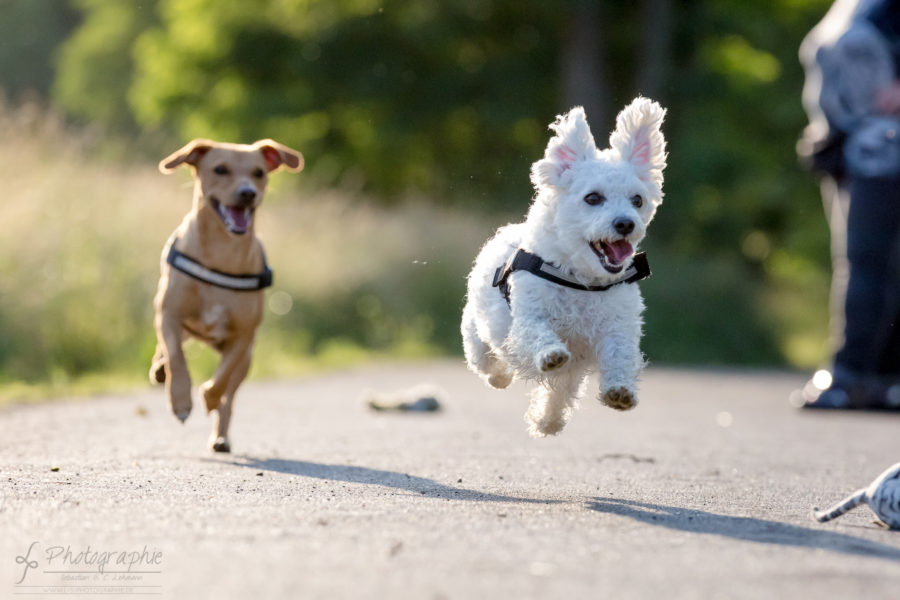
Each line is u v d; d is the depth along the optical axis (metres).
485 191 38.50
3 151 16.08
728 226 39.00
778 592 4.16
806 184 39.88
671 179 36.22
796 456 9.22
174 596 4.02
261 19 38.22
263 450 8.49
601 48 34.72
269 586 4.11
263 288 8.30
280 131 39.03
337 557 4.55
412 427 10.54
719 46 38.16
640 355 6.58
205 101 39.66
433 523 5.32
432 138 39.06
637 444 9.77
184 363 8.05
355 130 39.12
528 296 6.44
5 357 13.94
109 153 18.50
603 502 6.26
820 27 15.02
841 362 14.45
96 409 11.05
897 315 14.41
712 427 11.70
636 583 4.25
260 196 8.24
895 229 14.26
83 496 5.86
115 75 52.16
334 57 36.28
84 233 15.75
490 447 9.12
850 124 14.38
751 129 39.75
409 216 25.77
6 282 14.31
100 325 14.73
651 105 6.64
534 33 36.59
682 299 28.48
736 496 6.79
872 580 4.36
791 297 32.69
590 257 6.30
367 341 21.92
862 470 8.39
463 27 35.69
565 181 6.48
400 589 4.09
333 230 23.53
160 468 7.17
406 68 36.34
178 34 39.47
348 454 8.37
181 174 20.66
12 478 6.47
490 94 36.09
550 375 6.55
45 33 62.09
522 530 5.21
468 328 7.26
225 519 5.29
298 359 19.09
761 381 20.39
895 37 14.37
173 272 8.13
